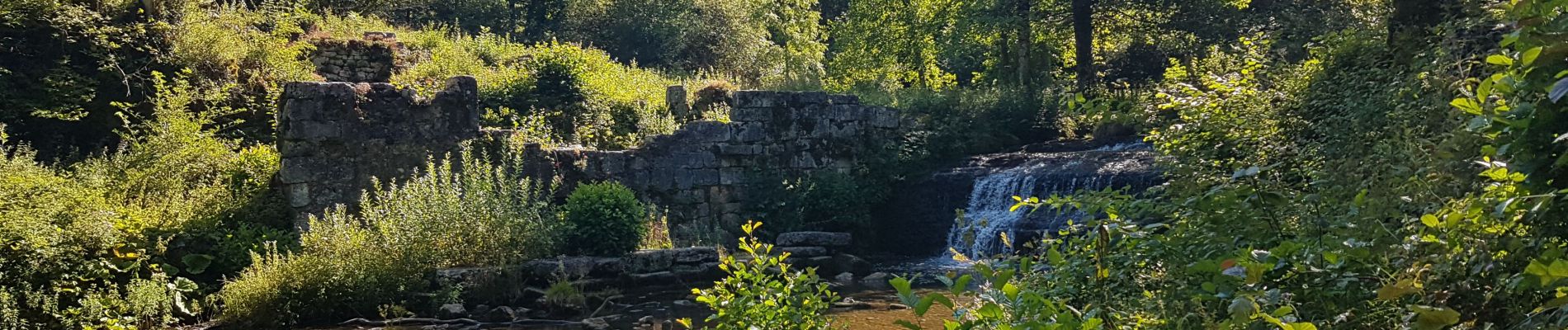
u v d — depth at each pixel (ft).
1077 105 24.16
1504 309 10.67
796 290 17.35
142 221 37.60
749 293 16.90
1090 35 79.77
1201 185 17.79
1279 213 15.60
